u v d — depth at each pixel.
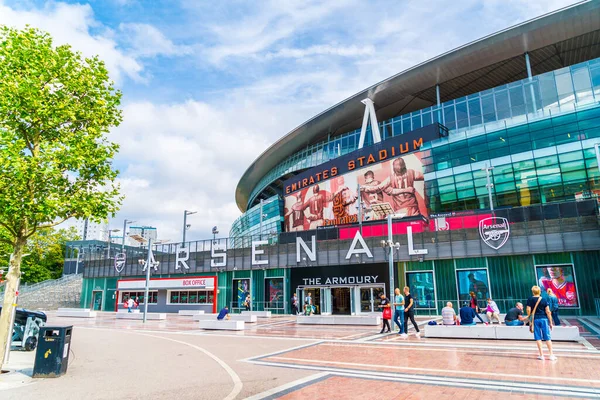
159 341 16.67
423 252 29.77
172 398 7.13
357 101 54.31
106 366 10.74
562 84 38.22
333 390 7.38
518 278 26.88
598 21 38.72
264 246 38.06
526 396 6.66
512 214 29.17
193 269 42.25
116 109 12.02
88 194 11.12
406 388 7.40
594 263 24.92
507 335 14.09
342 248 33.94
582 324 19.06
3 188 9.66
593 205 27.19
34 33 10.70
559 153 33.38
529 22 40.19
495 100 42.59
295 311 34.12
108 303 48.69
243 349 13.54
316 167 51.91
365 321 21.98
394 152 43.12
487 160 36.72
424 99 54.22
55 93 10.87
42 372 9.28
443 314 16.12
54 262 78.56
